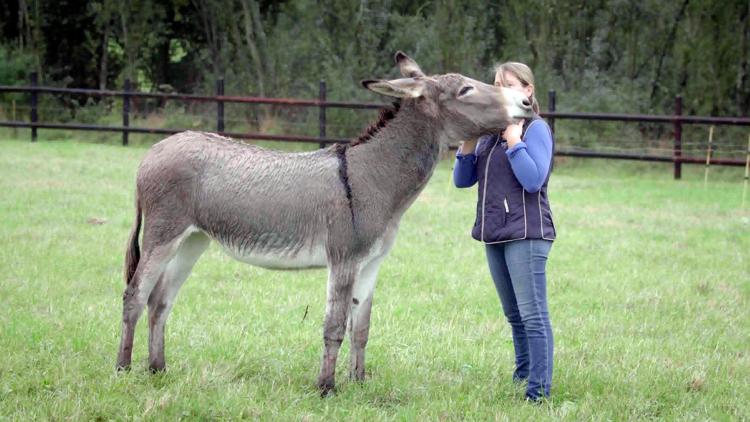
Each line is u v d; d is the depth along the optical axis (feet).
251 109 74.69
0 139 66.03
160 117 73.20
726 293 27.55
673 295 27.04
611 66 74.08
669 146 67.56
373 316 23.62
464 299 26.00
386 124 17.30
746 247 34.71
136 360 19.08
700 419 16.97
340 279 16.97
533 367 17.31
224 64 79.97
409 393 17.79
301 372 18.83
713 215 42.06
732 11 68.64
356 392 17.57
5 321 21.24
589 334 22.85
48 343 19.48
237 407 16.17
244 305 24.27
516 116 16.78
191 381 17.47
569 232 36.42
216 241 17.63
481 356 20.27
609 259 31.81
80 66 85.30
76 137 70.13
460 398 17.48
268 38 80.94
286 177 17.19
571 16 72.84
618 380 18.88
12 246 29.27
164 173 17.29
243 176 17.26
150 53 83.15
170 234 17.35
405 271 29.07
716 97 69.87
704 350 21.81
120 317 22.38
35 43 79.92
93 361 18.58
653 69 72.49
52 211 35.73
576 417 16.58
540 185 16.31
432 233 35.55
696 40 69.15
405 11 80.84
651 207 44.21
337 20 75.72
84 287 25.26
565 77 73.10
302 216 17.03
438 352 20.61
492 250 17.61
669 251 33.37
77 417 15.40
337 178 17.02
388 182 17.10
